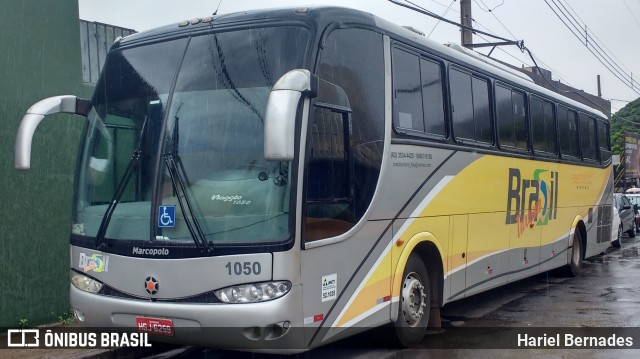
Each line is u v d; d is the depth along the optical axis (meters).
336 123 6.27
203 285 5.67
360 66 6.73
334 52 6.35
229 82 6.11
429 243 7.91
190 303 5.71
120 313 6.05
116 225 6.16
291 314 5.60
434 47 8.27
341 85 6.38
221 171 5.86
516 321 9.48
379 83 7.01
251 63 6.12
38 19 8.62
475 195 9.09
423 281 7.93
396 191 7.17
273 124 5.24
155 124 6.25
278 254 5.56
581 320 9.51
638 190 39.47
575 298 11.39
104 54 10.14
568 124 13.40
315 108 5.97
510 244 10.28
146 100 6.41
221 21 6.46
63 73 8.94
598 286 12.70
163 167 6.03
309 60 5.99
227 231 5.69
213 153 5.93
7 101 8.25
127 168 6.21
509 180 10.23
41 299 8.60
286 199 5.65
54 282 8.74
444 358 7.46
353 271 6.41
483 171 9.34
